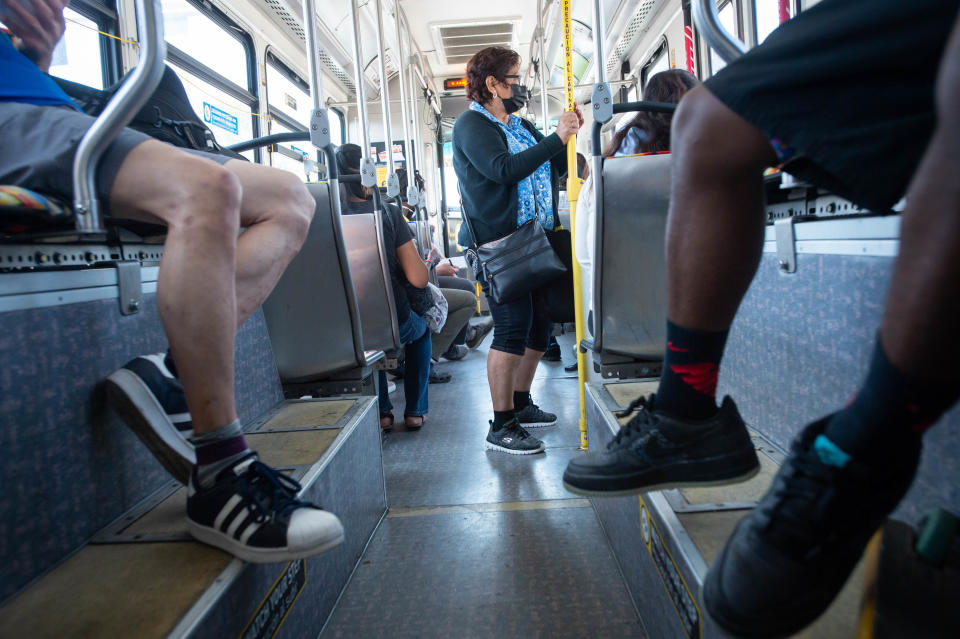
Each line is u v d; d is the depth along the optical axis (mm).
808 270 1219
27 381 1003
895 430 567
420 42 7914
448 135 9633
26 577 958
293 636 1203
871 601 646
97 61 3234
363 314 2641
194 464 1120
